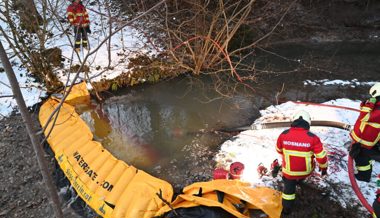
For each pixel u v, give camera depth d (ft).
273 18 37.76
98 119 25.58
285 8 37.99
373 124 16.02
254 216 15.72
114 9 36.11
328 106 24.18
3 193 18.98
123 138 23.40
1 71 28.60
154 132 23.86
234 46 33.63
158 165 20.66
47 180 9.26
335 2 38.50
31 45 29.48
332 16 38.52
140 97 28.17
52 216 17.51
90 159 19.92
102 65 29.25
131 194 17.38
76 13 27.30
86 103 27.14
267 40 36.24
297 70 31.04
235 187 16.39
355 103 24.64
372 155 16.70
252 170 18.81
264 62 32.81
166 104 27.17
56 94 27.04
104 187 17.99
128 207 16.76
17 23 31.73
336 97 26.32
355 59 32.83
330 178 17.87
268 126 22.38
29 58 27.58
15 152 21.80
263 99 26.84
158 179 18.08
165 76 30.32
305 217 15.99
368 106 15.94
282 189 17.48
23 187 19.34
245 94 27.76
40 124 24.22
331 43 36.24
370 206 15.74
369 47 35.17
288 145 15.02
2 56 7.51
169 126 24.41
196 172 19.75
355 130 16.65
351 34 37.42
